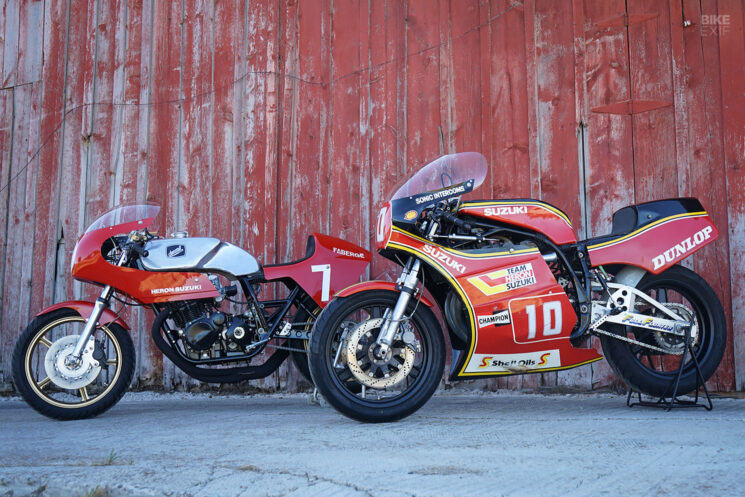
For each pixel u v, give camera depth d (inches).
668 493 55.5
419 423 99.6
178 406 140.2
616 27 153.2
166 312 127.8
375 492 57.6
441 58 163.8
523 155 156.1
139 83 183.8
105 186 182.4
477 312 103.3
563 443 78.4
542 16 158.4
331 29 172.2
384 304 105.5
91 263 122.6
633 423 93.6
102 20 188.9
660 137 148.1
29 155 188.5
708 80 146.6
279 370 163.5
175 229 176.2
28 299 182.7
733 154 143.3
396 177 163.0
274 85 173.2
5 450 83.9
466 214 108.3
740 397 131.6
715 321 115.1
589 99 153.3
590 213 150.6
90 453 80.4
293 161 170.2
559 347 106.7
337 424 101.4
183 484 63.1
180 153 178.7
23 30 193.8
